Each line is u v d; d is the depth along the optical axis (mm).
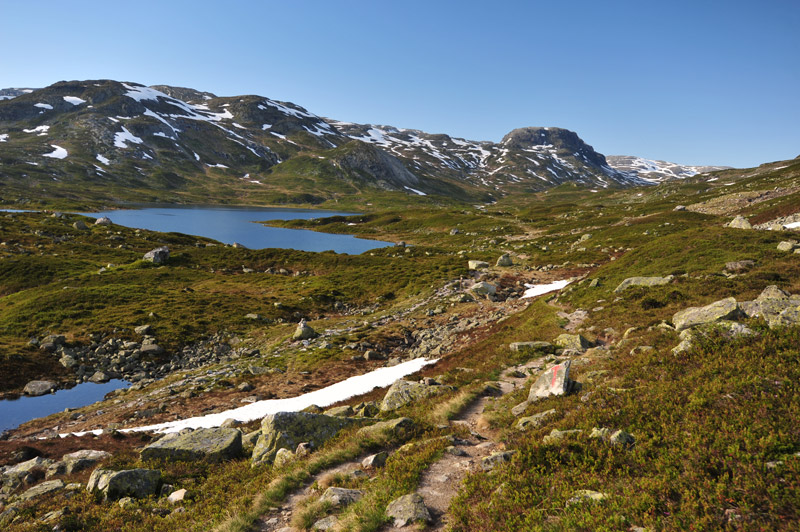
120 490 14180
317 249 131750
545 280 65875
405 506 9211
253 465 15227
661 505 7445
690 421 9953
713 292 27562
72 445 22984
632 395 12594
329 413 22578
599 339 26328
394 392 22250
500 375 23703
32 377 37469
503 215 183500
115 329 47969
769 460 7773
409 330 48219
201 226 175250
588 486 8680
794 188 99000
